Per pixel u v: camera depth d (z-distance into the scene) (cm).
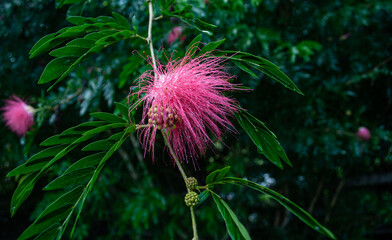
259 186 110
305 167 349
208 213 355
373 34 336
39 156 110
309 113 312
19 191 112
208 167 348
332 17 294
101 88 261
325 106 321
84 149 109
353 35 330
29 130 278
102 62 263
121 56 254
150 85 129
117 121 118
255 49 259
